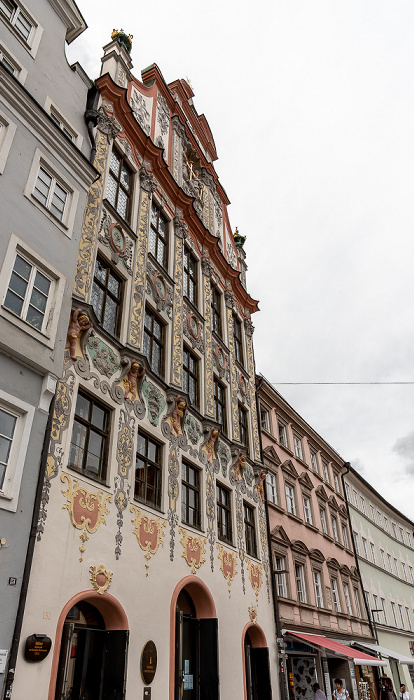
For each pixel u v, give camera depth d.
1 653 8.16
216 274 23.36
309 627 22.42
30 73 12.76
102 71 18.30
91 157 14.31
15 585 8.70
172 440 15.38
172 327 17.47
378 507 44.09
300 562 24.02
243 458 20.19
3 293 9.79
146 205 17.52
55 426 10.75
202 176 25.20
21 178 11.08
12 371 9.71
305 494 27.97
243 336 25.11
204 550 15.74
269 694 17.39
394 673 34.69
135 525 12.61
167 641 12.61
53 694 8.93
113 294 14.62
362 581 33.53
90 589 10.55
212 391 19.44
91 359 12.54
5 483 9.11
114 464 12.42
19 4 13.09
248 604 17.80
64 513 10.38
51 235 11.55
